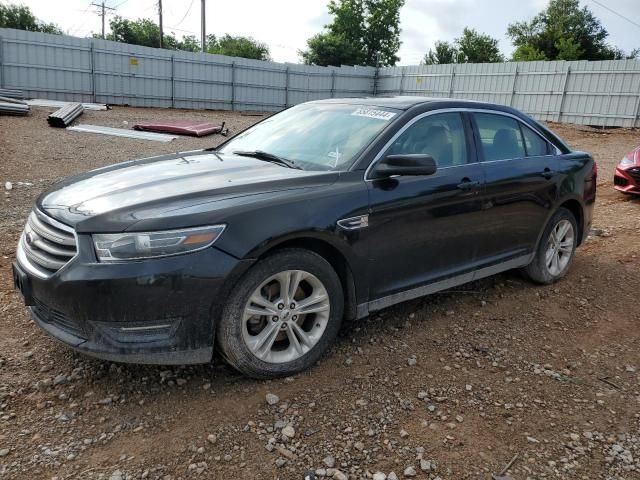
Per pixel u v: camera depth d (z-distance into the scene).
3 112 17.22
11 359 3.26
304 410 2.91
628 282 5.20
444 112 4.09
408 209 3.61
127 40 55.06
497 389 3.25
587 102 25.98
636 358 3.75
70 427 2.70
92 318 2.71
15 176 9.09
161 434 2.67
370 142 3.63
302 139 4.00
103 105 23.84
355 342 3.72
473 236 4.13
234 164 3.67
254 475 2.43
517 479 2.50
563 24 50.69
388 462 2.56
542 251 4.86
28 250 3.11
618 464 2.64
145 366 3.26
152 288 2.69
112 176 3.50
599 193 10.05
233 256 2.83
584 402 3.17
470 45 58.59
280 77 32.41
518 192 4.41
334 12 53.75
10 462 2.43
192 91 29.72
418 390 3.18
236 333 2.95
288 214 3.04
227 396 3.01
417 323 4.09
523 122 4.75
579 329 4.17
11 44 24.17
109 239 2.71
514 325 4.16
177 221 2.75
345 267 3.42
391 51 54.91
